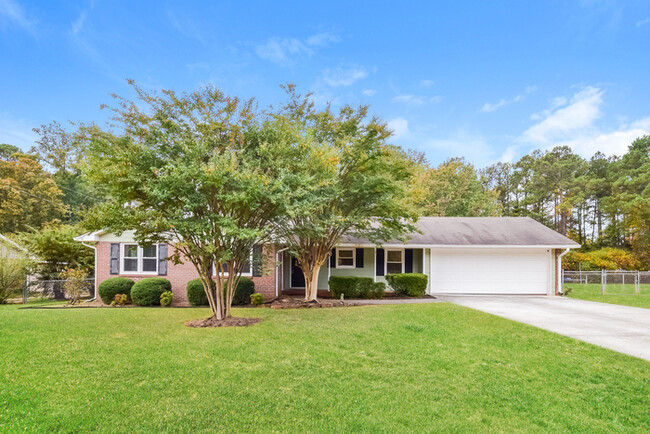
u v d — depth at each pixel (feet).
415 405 15.30
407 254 62.59
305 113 42.57
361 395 16.12
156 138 28.96
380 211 42.88
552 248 59.93
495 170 164.96
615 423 14.44
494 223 69.87
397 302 48.08
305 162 32.76
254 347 22.94
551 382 18.33
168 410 14.07
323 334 26.76
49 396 15.02
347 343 24.35
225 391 16.01
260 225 32.78
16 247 62.80
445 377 18.62
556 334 27.50
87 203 120.57
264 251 47.70
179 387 16.35
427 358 21.49
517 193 159.02
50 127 122.11
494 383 17.99
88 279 57.88
